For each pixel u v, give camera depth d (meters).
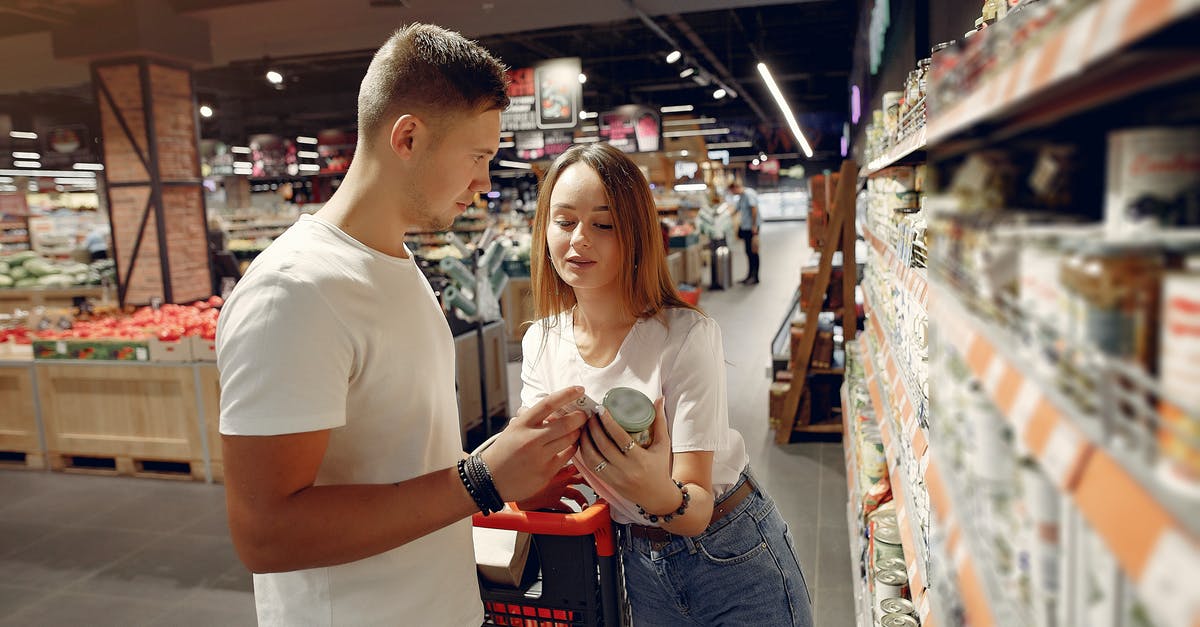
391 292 1.25
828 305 5.57
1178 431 0.30
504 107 1.31
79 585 3.66
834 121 28.08
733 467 1.64
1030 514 0.46
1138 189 0.32
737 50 19.36
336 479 1.25
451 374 1.44
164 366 4.94
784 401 5.46
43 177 19.33
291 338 1.09
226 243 12.91
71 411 5.20
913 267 1.89
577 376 1.66
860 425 3.19
